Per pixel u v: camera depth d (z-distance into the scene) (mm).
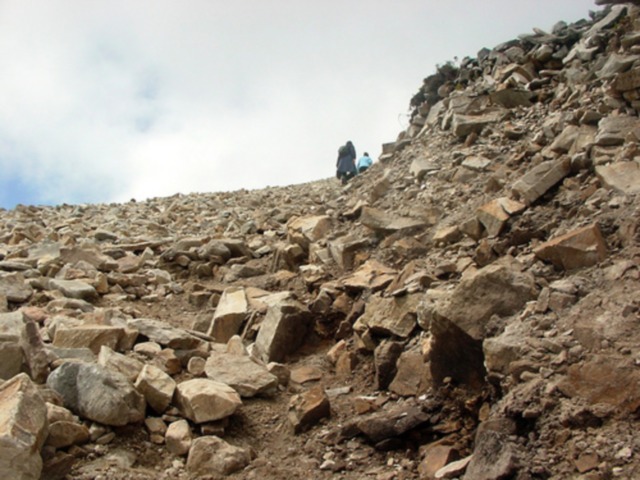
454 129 11359
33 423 3398
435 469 3992
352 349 6355
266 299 7676
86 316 6164
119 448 4109
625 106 8055
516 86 11773
